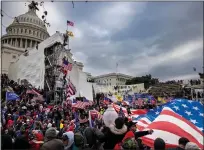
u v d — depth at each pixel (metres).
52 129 5.37
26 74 44.75
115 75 71.94
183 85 47.69
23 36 101.75
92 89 48.53
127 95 46.62
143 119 10.00
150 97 41.25
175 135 6.74
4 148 5.34
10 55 88.31
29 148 5.56
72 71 44.19
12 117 18.91
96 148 5.76
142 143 6.75
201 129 7.53
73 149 6.49
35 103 30.17
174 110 8.09
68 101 29.86
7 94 23.66
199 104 8.35
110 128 5.67
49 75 43.19
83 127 10.21
